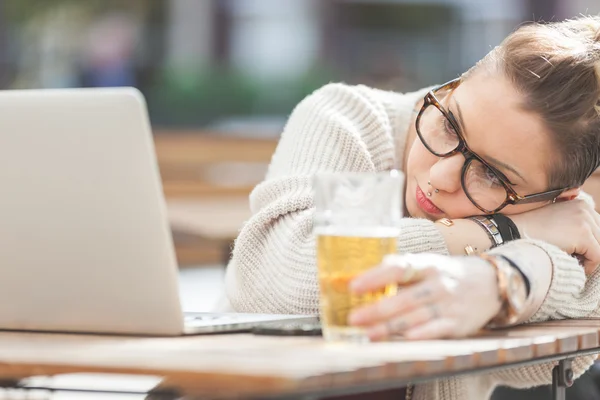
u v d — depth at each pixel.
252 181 8.01
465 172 2.01
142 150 1.54
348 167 2.23
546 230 2.04
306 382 1.15
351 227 1.46
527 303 1.69
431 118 2.06
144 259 1.57
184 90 8.76
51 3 9.57
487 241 1.99
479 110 1.97
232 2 9.59
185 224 4.27
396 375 1.26
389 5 9.30
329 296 1.48
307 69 9.34
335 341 1.48
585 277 1.96
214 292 6.51
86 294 1.62
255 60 9.52
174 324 1.59
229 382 1.18
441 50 9.22
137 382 4.05
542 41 1.96
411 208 2.13
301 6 9.55
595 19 2.07
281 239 2.01
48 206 1.60
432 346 1.42
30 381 1.75
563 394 1.68
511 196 2.03
